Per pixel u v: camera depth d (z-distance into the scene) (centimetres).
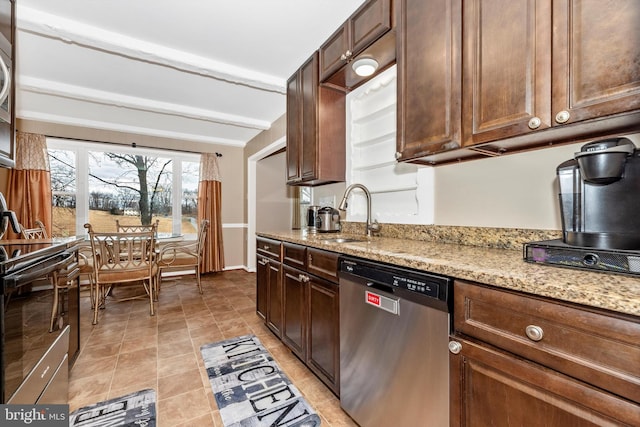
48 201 361
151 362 197
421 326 101
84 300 339
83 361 198
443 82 121
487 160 140
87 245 327
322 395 162
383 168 207
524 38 95
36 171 352
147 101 331
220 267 478
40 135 359
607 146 83
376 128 212
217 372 185
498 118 103
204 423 140
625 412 58
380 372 119
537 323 72
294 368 190
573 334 65
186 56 237
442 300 93
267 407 151
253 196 496
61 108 345
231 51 234
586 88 82
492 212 139
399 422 110
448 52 119
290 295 197
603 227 87
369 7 162
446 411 93
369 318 124
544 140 108
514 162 130
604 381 61
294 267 193
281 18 195
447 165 158
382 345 117
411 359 105
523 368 74
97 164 413
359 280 129
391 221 199
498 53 103
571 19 85
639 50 73
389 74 192
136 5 181
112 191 423
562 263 86
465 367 88
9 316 95
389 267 114
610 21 77
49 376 125
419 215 175
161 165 457
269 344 224
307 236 212
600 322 61
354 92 226
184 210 476
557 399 68
